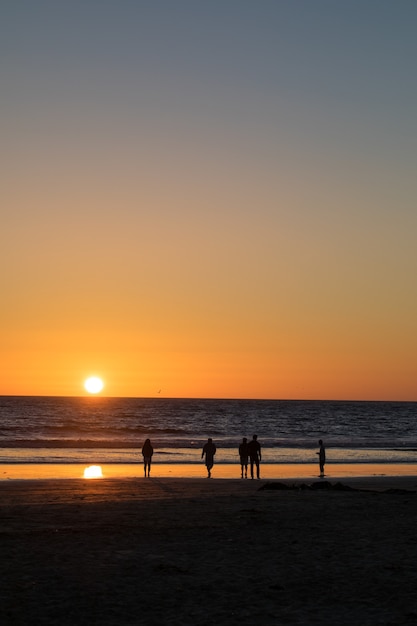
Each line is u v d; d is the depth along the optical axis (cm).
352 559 1229
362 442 7475
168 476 3369
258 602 952
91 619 862
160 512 1825
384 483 3044
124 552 1270
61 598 955
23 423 10650
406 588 1025
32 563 1162
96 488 2555
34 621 848
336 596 984
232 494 2356
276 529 1550
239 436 8519
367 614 895
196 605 934
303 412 17275
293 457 5094
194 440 7388
